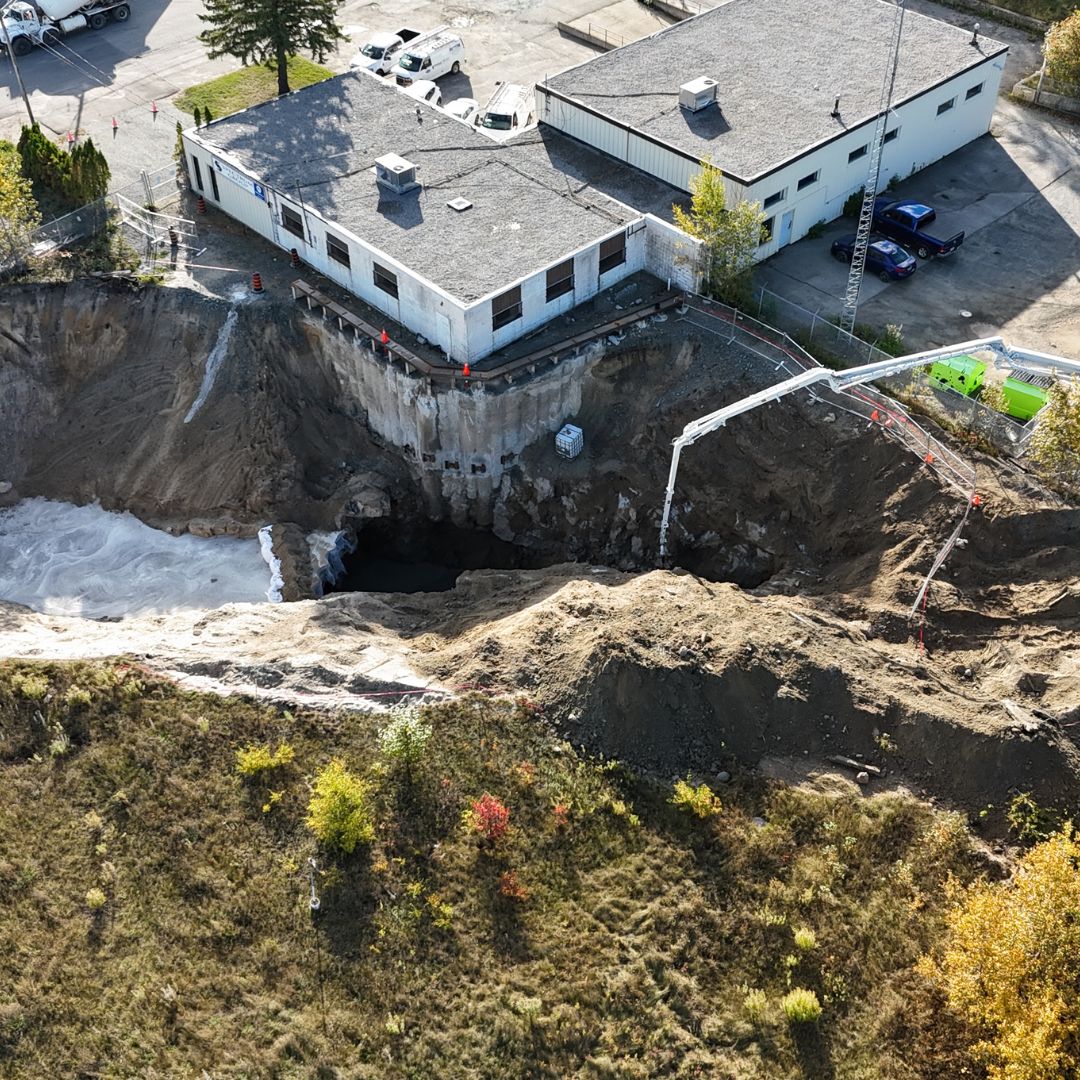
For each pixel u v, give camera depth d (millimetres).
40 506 45719
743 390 41812
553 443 44375
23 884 29484
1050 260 47875
